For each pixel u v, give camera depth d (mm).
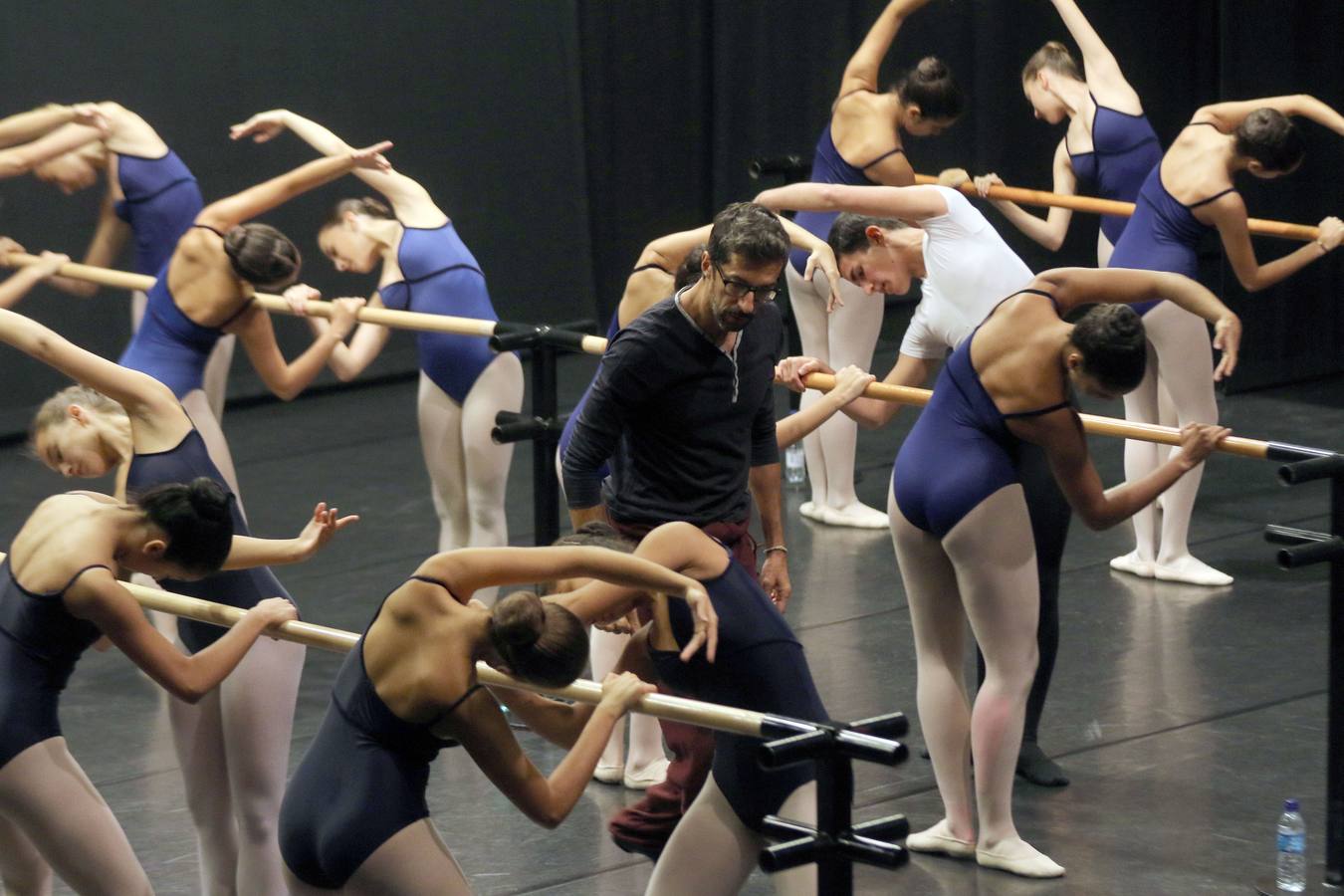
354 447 15953
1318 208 16219
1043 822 8078
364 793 5535
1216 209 10469
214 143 16938
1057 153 12938
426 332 10227
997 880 7512
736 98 19453
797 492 13805
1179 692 9602
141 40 16453
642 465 6746
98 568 5902
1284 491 13250
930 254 8250
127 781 8953
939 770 7711
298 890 5770
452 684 5449
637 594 5992
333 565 12500
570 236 19000
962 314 8195
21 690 6043
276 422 16938
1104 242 12781
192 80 16750
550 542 9016
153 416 7137
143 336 8898
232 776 7098
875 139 12312
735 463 6797
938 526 7211
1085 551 12180
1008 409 6953
